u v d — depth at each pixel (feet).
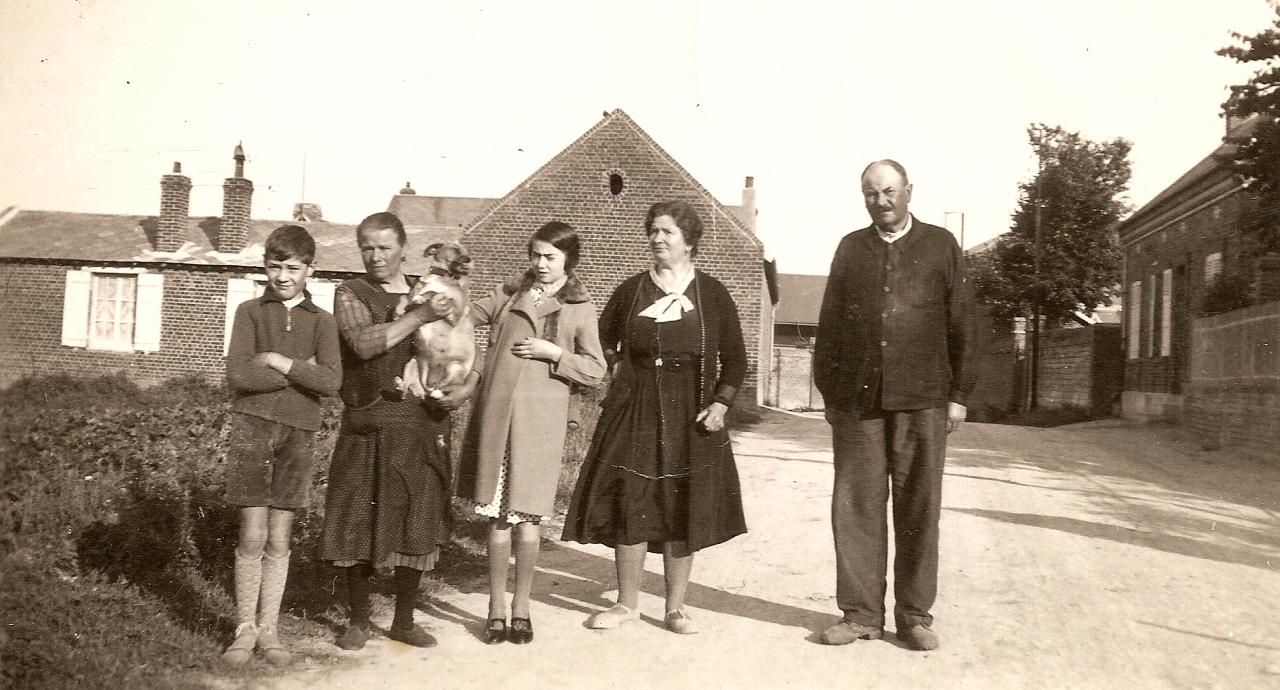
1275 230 49.67
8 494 13.04
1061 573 17.58
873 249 13.92
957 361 13.76
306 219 77.36
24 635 11.61
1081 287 101.40
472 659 12.69
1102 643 13.41
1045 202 102.63
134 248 67.26
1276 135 47.32
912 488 13.56
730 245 66.33
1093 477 32.48
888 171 13.65
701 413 14.10
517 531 13.62
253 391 12.04
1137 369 78.23
